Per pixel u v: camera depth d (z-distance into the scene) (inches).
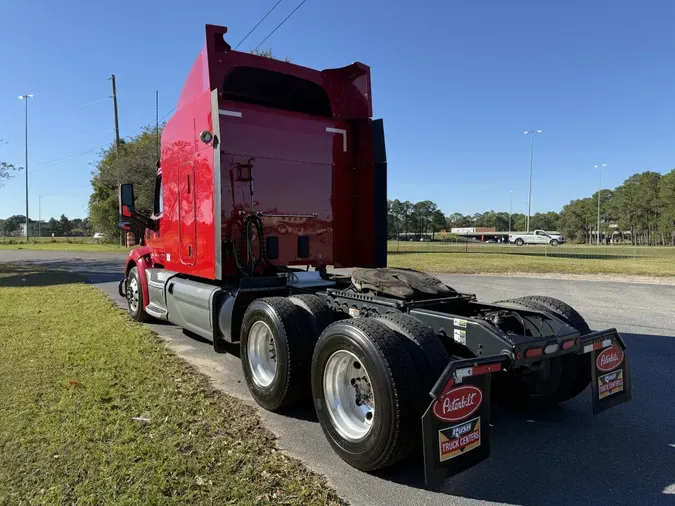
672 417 165.5
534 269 723.4
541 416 168.1
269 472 124.0
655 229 3545.8
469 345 137.1
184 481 117.0
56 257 1072.2
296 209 229.0
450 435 110.7
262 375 172.7
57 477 117.7
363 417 132.5
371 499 113.8
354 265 249.1
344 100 246.5
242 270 208.1
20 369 201.2
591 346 140.1
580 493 117.2
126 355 225.0
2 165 1037.8
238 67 220.5
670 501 113.3
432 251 1348.4
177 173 249.8
